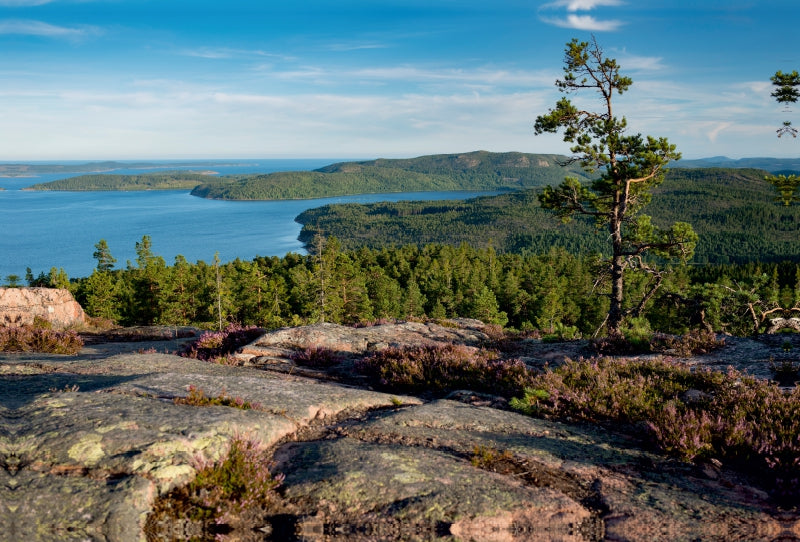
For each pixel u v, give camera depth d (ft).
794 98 68.59
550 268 420.36
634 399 22.27
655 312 206.18
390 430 17.94
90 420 14.52
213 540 11.25
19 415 15.14
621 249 78.48
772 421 18.53
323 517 12.12
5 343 34.30
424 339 44.78
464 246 615.57
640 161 70.95
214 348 38.01
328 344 37.91
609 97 76.54
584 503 13.69
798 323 50.83
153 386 19.71
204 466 12.62
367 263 472.44
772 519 13.08
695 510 13.43
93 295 239.09
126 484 11.64
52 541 10.14
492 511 12.46
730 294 75.36
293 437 17.21
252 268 266.36
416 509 12.35
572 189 78.95
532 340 45.85
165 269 292.61
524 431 19.22
